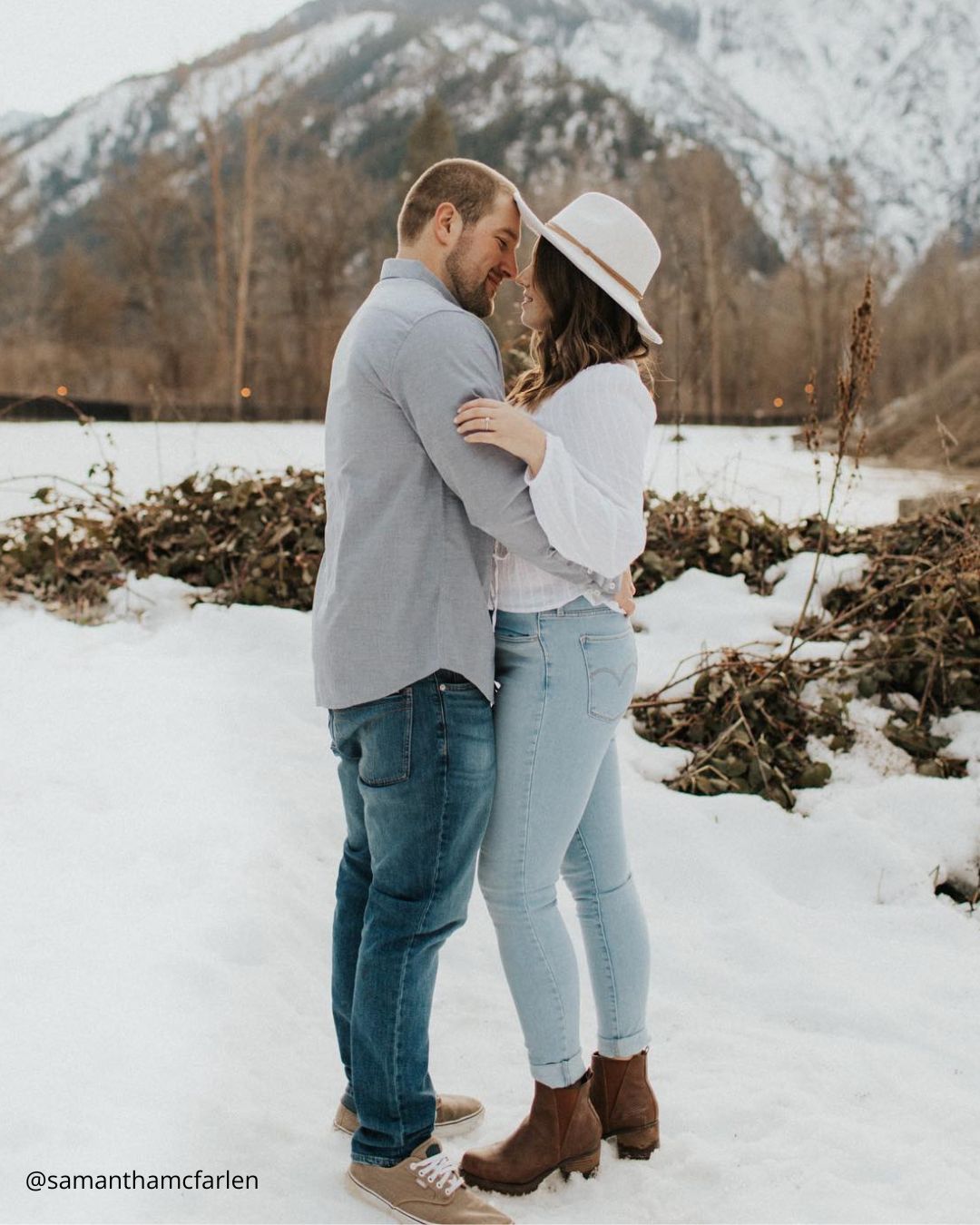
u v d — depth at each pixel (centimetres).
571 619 199
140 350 4925
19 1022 217
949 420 2167
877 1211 200
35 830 305
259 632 501
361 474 193
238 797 343
